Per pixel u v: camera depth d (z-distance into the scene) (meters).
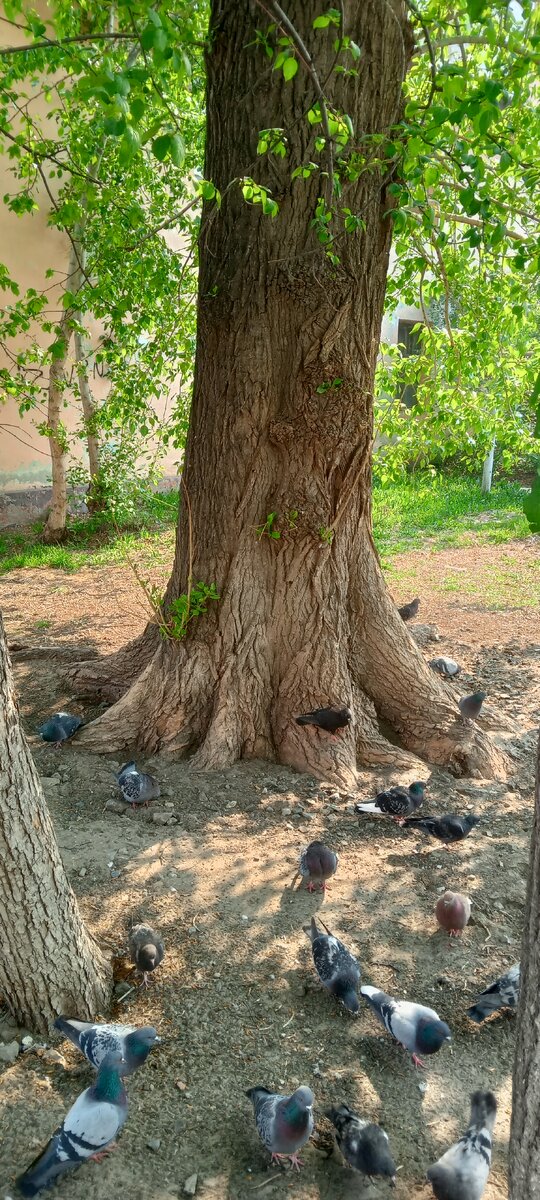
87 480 13.71
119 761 6.39
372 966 4.25
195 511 6.46
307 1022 3.90
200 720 6.52
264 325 5.90
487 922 4.64
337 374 5.93
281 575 6.42
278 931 4.48
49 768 6.26
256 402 6.05
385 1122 3.38
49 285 13.60
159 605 6.61
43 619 10.46
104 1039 3.37
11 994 3.62
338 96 5.39
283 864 5.12
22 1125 3.26
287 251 5.70
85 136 8.82
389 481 9.03
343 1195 3.09
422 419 8.95
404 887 4.94
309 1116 3.05
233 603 6.43
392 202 5.81
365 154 5.57
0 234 12.81
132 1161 3.17
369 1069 3.65
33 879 3.44
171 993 4.01
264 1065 3.64
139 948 3.99
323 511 6.28
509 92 4.57
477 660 9.08
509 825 5.75
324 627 6.49
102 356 9.05
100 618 10.48
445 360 8.67
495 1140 3.34
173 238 14.20
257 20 5.35
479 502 17.02
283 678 6.52
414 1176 3.15
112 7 6.12
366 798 5.97
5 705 3.23
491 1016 4.03
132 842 5.29
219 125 5.75
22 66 6.77
